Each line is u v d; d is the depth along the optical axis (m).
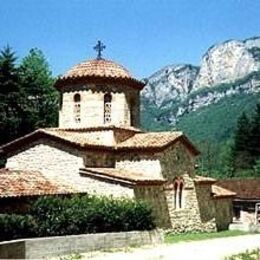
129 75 40.44
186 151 39.22
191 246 31.23
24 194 30.41
